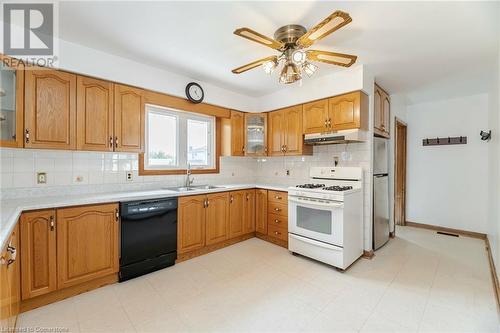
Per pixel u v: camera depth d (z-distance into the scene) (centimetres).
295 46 190
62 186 232
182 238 271
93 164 252
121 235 223
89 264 205
